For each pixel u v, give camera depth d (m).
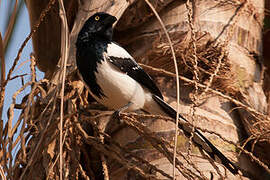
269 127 8.89
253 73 10.58
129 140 9.30
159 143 7.72
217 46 9.95
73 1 11.12
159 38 10.15
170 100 9.78
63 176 7.31
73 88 9.13
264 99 10.45
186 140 8.97
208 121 9.41
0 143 7.77
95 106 10.09
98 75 9.49
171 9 10.31
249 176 9.31
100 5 10.12
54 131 8.17
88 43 9.63
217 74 9.90
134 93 9.65
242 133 9.71
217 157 8.59
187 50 9.86
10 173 7.12
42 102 8.67
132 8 10.41
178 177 8.49
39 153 7.70
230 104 9.82
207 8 10.37
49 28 11.83
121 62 9.59
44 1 11.85
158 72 9.89
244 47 10.60
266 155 9.66
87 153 9.36
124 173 8.93
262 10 11.49
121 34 10.74
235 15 10.57
